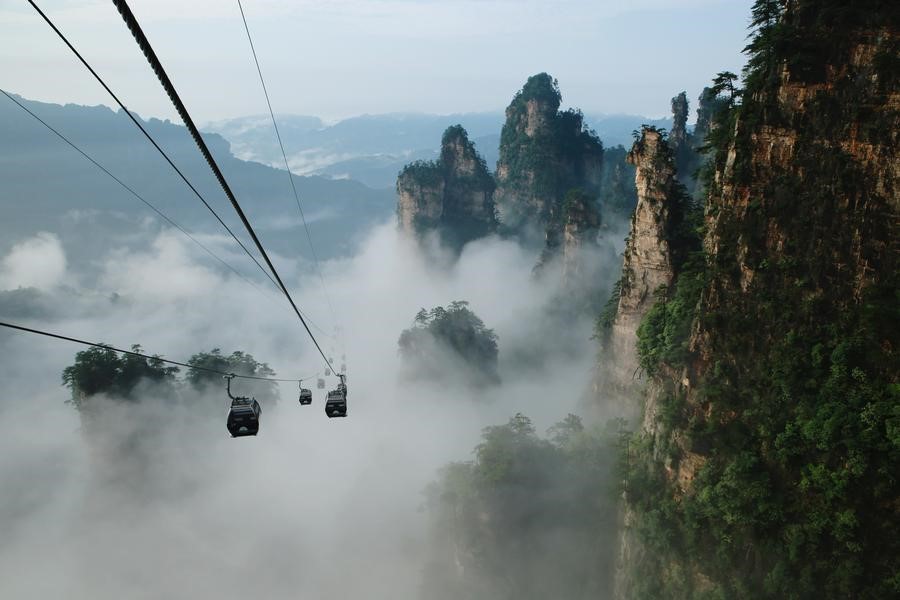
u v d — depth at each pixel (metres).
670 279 81.31
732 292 49.84
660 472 54.03
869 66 44.25
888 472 39.62
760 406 46.97
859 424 40.97
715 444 48.44
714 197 56.94
